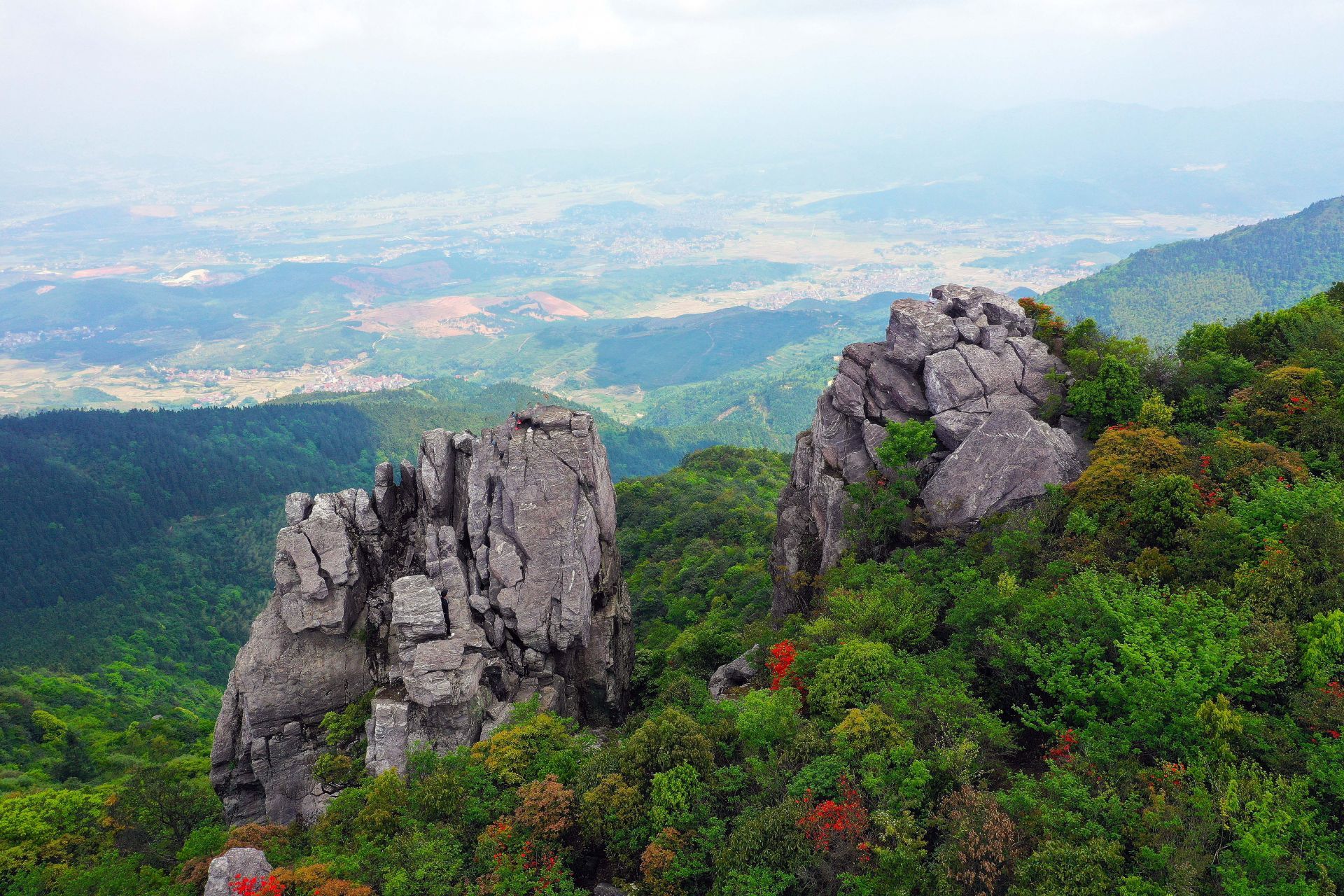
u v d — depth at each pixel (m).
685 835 30.52
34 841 41.62
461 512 52.50
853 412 56.47
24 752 92.56
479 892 30.20
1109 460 43.50
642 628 91.12
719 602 83.00
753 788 32.25
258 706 45.78
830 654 38.44
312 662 46.81
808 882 26.80
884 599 42.09
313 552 46.91
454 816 35.53
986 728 29.97
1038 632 34.31
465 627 46.47
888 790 28.25
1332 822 23.77
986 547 44.97
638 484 161.25
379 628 48.56
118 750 93.94
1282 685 28.42
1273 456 40.00
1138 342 54.31
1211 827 23.27
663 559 118.56
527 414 53.66
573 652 50.97
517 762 38.53
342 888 30.08
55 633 181.75
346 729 45.28
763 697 35.91
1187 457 42.50
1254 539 33.72
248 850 33.16
